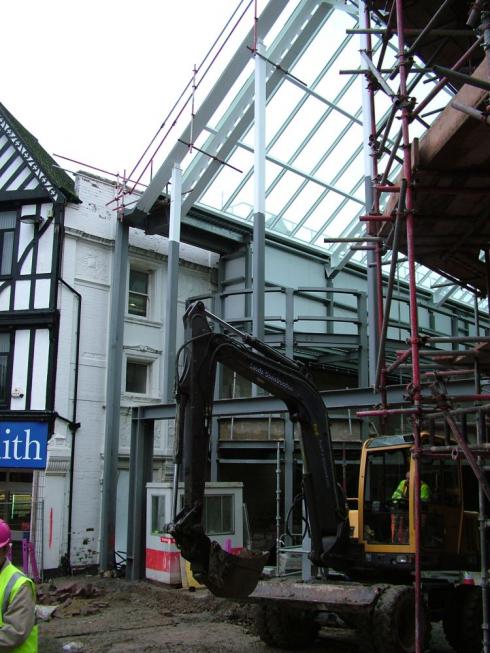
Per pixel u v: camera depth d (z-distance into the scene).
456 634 8.62
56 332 16.02
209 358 7.79
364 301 17.47
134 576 14.26
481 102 4.85
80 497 15.73
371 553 8.80
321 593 8.06
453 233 6.97
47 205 16.69
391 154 6.61
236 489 14.38
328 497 8.59
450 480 9.23
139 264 18.23
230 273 19.41
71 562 15.29
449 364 7.73
